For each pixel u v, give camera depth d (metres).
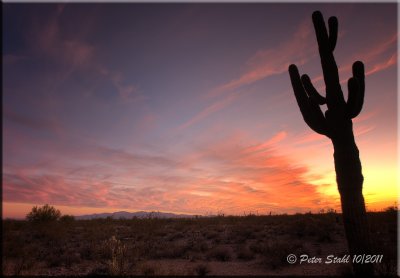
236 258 12.54
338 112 8.25
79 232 23.94
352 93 7.94
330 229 16.86
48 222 24.86
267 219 25.73
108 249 13.89
